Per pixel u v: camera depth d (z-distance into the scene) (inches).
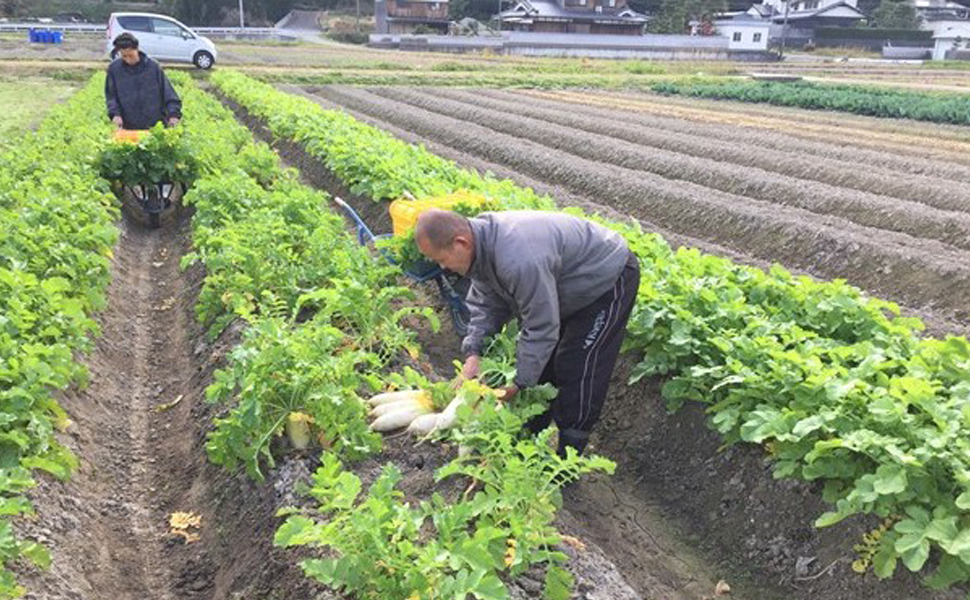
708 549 206.4
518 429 182.7
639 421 247.0
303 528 146.9
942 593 165.3
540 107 1061.8
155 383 282.8
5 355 211.3
